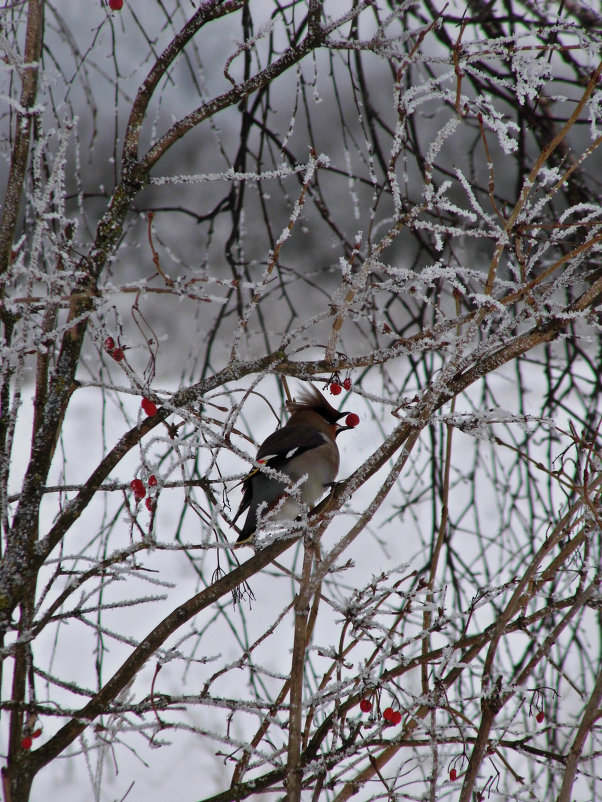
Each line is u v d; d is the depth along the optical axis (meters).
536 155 11.27
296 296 17.67
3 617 4.77
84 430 18.09
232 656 11.65
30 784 4.80
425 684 5.52
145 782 9.46
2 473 5.04
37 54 5.28
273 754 5.16
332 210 19.53
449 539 9.19
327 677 5.20
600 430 9.00
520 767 8.09
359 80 9.17
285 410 8.49
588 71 8.62
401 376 14.03
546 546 5.07
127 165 5.03
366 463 5.16
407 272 4.81
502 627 5.01
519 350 5.18
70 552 12.92
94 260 4.99
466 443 17.14
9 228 5.23
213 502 5.38
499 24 8.83
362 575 13.12
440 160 17.75
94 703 4.86
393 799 5.27
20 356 5.02
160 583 5.06
